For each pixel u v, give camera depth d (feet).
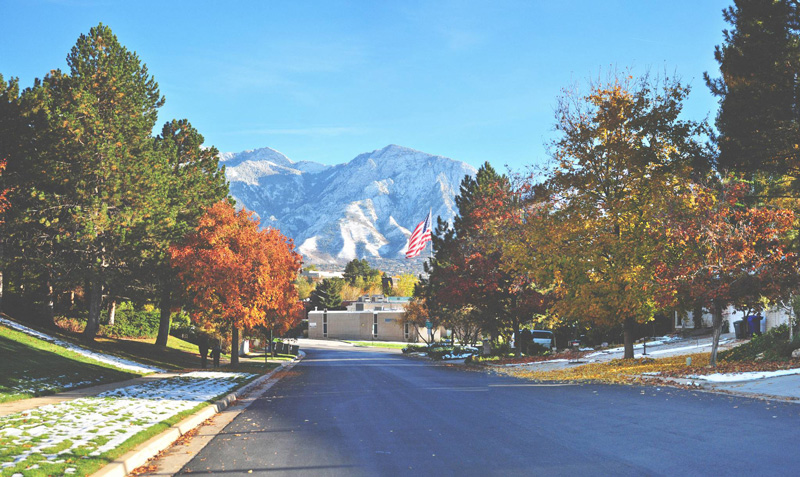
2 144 110.32
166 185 132.26
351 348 312.50
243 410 52.95
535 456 29.07
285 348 211.41
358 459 29.68
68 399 52.60
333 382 85.61
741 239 71.56
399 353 241.55
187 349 159.12
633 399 51.24
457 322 196.34
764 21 83.25
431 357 172.55
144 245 120.16
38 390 57.52
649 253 87.81
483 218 140.56
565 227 97.09
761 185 95.25
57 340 100.53
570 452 29.73
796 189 83.76
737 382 57.82
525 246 106.83
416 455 30.22
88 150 112.37
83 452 29.09
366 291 625.82
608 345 141.90
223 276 106.63
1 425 36.96
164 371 97.19
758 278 70.95
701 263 74.64
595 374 81.35
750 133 81.87
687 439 31.91
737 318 125.59
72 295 152.66
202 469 28.50
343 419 44.60
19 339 90.07
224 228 110.63
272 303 114.32
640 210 91.61
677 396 52.11
